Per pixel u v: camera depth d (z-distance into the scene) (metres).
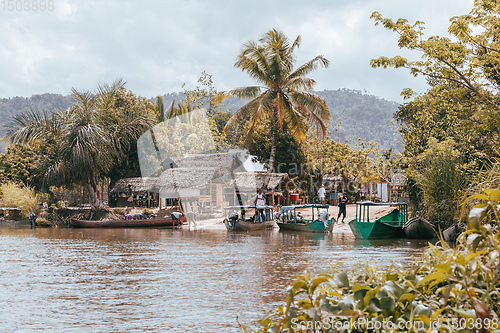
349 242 19.25
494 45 16.39
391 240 19.78
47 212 33.88
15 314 7.93
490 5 15.26
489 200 2.51
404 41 15.99
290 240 20.30
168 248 17.48
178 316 7.71
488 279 2.58
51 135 32.88
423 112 24.92
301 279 2.78
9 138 33.06
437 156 19.48
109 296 9.23
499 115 15.16
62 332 6.93
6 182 41.00
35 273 12.01
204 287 9.96
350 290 2.82
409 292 2.80
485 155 19.00
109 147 31.27
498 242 2.43
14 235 24.44
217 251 16.30
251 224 25.48
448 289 2.37
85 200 42.91
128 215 31.00
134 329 7.05
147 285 10.27
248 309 8.12
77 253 16.23
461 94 17.08
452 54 16.02
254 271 11.94
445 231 17.72
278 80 31.44
